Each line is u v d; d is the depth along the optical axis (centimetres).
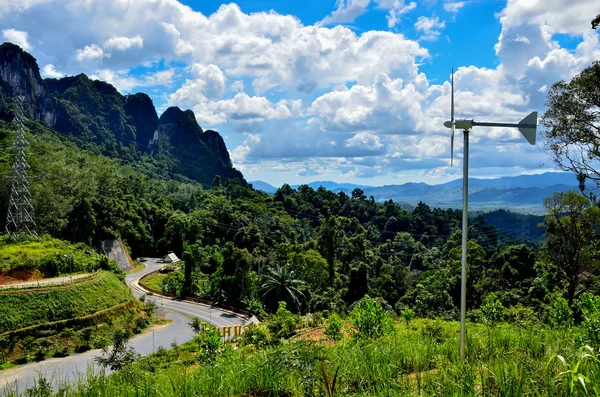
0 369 2817
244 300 5406
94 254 5606
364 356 686
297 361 580
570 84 1902
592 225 3234
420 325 1466
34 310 3728
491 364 590
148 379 705
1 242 4991
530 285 4500
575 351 634
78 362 3070
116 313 4347
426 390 507
